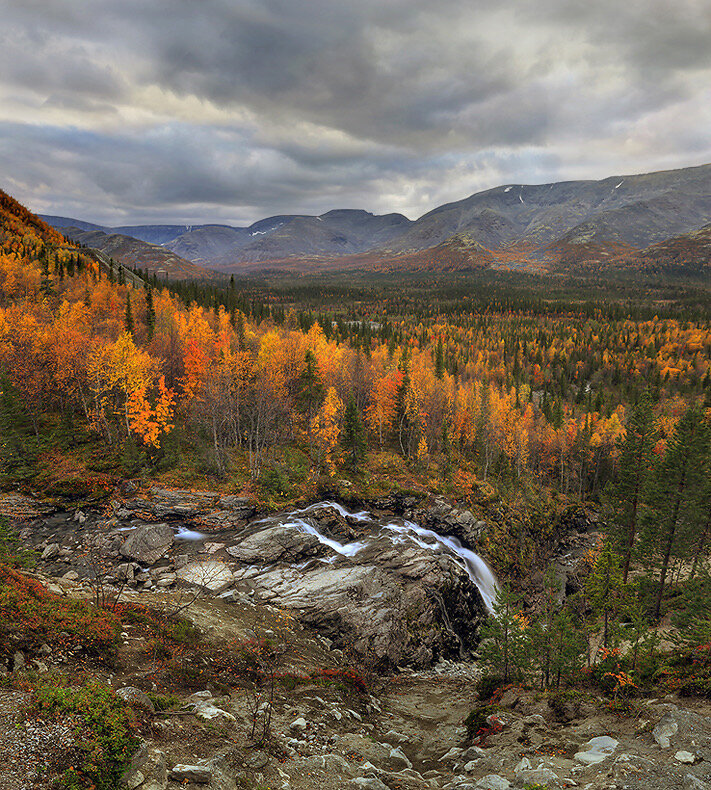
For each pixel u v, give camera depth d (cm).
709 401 10762
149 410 5588
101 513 4662
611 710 1878
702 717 1593
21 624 1736
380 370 10175
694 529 4672
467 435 9175
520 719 1989
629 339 19475
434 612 4659
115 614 2272
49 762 1002
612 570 2877
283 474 5850
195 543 4541
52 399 6119
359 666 3372
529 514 7588
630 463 5188
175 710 1527
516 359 16325
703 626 2403
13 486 4700
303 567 4391
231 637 2692
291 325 15025
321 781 1350
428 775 1639
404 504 6394
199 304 13312
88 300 9412
